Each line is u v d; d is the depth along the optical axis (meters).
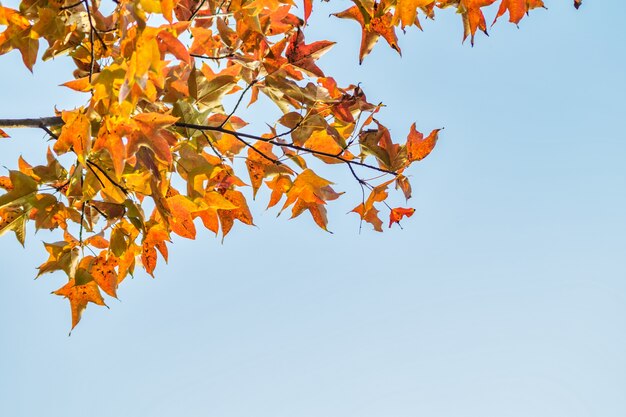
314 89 3.11
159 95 3.07
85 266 3.09
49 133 3.02
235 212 3.15
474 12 3.03
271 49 3.10
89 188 3.01
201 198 3.07
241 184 3.14
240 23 3.10
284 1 3.06
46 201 3.05
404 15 2.97
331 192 3.13
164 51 2.96
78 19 3.09
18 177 3.03
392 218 3.14
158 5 2.87
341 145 3.11
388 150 3.10
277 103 3.15
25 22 3.03
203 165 3.07
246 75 3.16
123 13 2.88
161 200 3.01
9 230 3.07
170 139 3.04
